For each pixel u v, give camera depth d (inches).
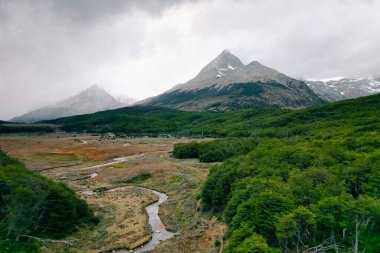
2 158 3629.4
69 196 2896.2
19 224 2354.8
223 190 3127.5
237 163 3693.4
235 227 2107.5
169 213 3437.5
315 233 2048.5
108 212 3459.6
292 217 1819.6
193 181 4586.6
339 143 3794.3
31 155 7436.0
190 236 2689.5
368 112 7716.5
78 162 6855.3
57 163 6678.2
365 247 1739.7
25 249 2220.7
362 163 2513.5
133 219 3223.4
